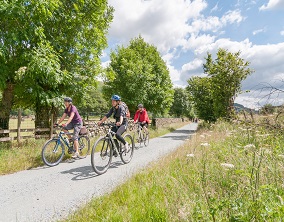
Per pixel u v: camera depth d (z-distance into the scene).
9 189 4.59
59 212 3.57
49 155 6.63
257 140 4.68
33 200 4.05
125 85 23.75
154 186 4.12
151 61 28.58
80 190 4.55
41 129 10.05
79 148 7.55
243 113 5.37
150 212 3.04
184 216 2.52
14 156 6.99
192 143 8.52
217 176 3.70
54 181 5.11
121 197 3.85
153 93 25.48
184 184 3.72
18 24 9.01
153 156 8.32
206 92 24.03
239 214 2.07
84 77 11.94
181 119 62.81
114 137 6.58
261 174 3.00
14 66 9.55
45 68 9.11
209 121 23.72
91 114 22.97
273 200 2.42
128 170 6.07
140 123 11.12
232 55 14.64
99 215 3.23
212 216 2.25
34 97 10.00
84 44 12.39
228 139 6.87
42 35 9.48
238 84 14.52
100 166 5.83
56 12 10.81
